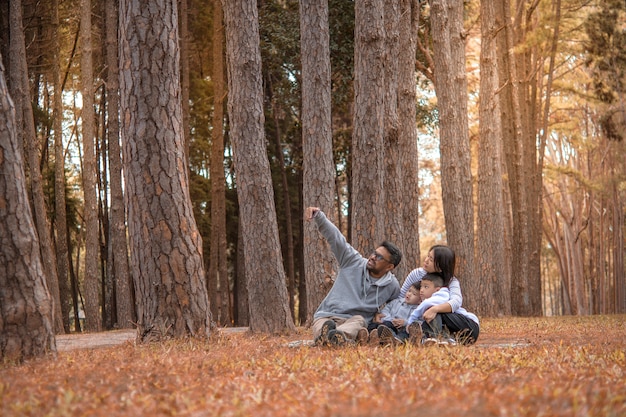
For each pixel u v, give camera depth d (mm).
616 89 28406
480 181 23125
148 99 8156
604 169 39188
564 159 40438
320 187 12852
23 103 18875
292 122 29000
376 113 12672
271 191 11969
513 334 10820
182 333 8055
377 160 12641
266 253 11695
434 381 4367
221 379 4684
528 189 28672
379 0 12836
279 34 24062
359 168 12672
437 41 19469
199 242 8344
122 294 21125
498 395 3730
